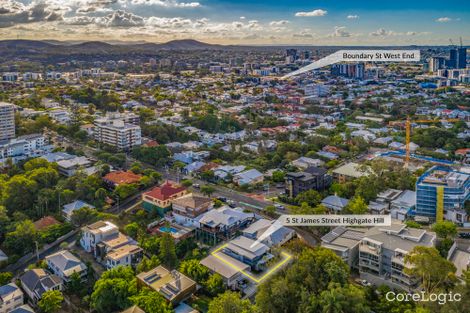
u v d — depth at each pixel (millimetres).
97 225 185000
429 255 135875
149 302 135375
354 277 162750
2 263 170125
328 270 138000
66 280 157625
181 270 160625
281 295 135625
